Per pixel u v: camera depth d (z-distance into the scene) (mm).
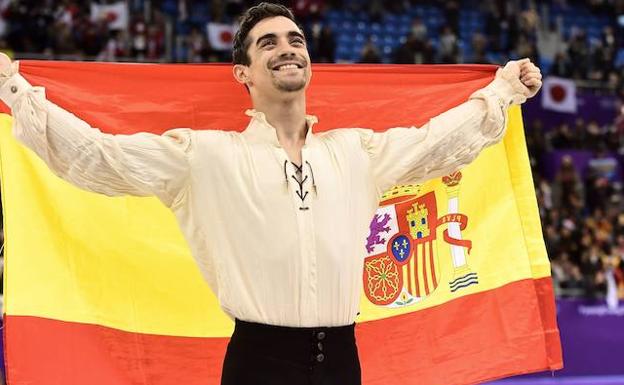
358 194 5242
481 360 7004
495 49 28062
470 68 7070
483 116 5582
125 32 23844
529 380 16766
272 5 5496
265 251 4957
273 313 4938
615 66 28406
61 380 6391
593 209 23188
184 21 26406
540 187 22156
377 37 28781
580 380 16875
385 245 6984
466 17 29969
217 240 5082
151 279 6719
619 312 17453
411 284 6996
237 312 5027
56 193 6574
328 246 5004
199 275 6785
